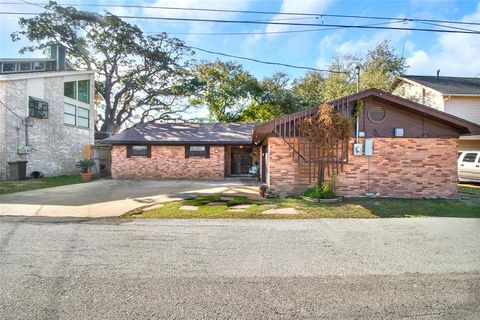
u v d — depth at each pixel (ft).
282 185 33.22
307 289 11.35
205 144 59.57
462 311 9.69
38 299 10.34
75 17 84.07
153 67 94.68
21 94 53.57
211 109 102.17
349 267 13.60
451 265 13.84
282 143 33.17
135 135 62.18
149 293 10.90
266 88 101.14
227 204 29.07
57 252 15.38
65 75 65.51
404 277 12.50
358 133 33.17
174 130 65.72
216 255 15.12
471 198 32.65
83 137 72.38
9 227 20.56
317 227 20.89
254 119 99.81
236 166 67.31
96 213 25.27
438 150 33.27
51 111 61.36
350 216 24.22
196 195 35.91
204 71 97.30
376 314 9.52
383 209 26.63
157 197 34.30
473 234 19.11
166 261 14.21
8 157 50.96
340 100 32.89
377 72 87.40
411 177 33.14
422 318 9.27
